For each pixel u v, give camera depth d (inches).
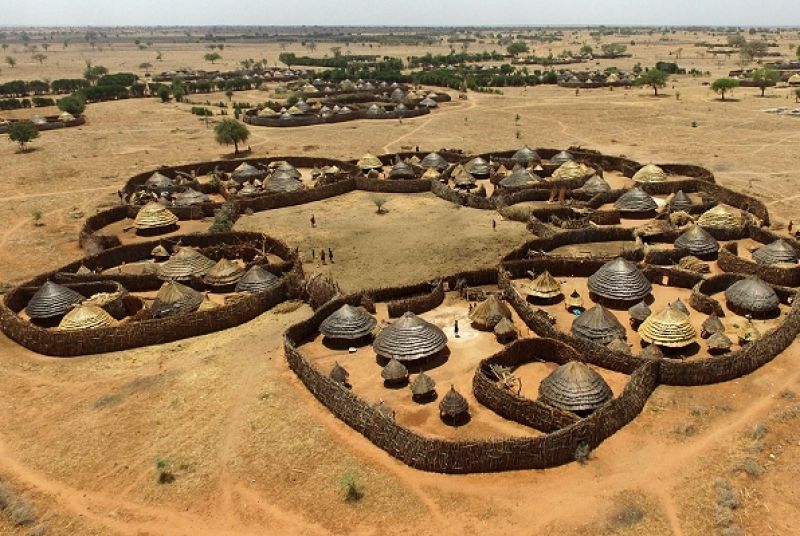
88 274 2501.2
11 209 3582.7
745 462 1409.9
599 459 1456.7
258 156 4817.9
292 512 1343.5
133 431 1620.3
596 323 1951.3
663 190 3602.4
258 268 2402.8
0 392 1815.9
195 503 1380.4
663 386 1737.2
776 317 2112.5
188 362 1951.3
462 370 1867.6
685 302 2240.4
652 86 7672.2
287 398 1732.3
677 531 1245.7
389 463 1477.6
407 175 3966.5
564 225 3014.3
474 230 3100.4
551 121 5915.4
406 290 2325.3
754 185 3622.0
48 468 1501.0
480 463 1425.9
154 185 3809.1
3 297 2320.4
